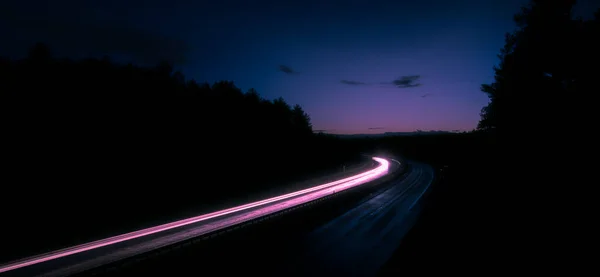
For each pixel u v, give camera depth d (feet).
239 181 109.40
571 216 40.86
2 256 43.14
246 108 139.13
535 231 40.34
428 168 194.08
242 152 122.93
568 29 50.52
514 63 63.31
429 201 85.92
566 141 43.91
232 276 36.17
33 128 61.72
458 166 154.40
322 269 39.11
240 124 128.57
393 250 46.75
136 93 84.58
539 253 34.12
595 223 37.76
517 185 55.16
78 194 63.57
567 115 44.75
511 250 36.27
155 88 92.07
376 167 206.28
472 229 46.96
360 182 132.46
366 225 61.36
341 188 114.83
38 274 37.81
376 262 41.78
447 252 38.96
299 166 161.07
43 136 62.85
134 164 78.59
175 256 41.50
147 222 64.23
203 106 112.47
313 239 51.62
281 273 37.55
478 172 96.07
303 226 59.67
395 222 63.98
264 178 123.65
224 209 79.36
